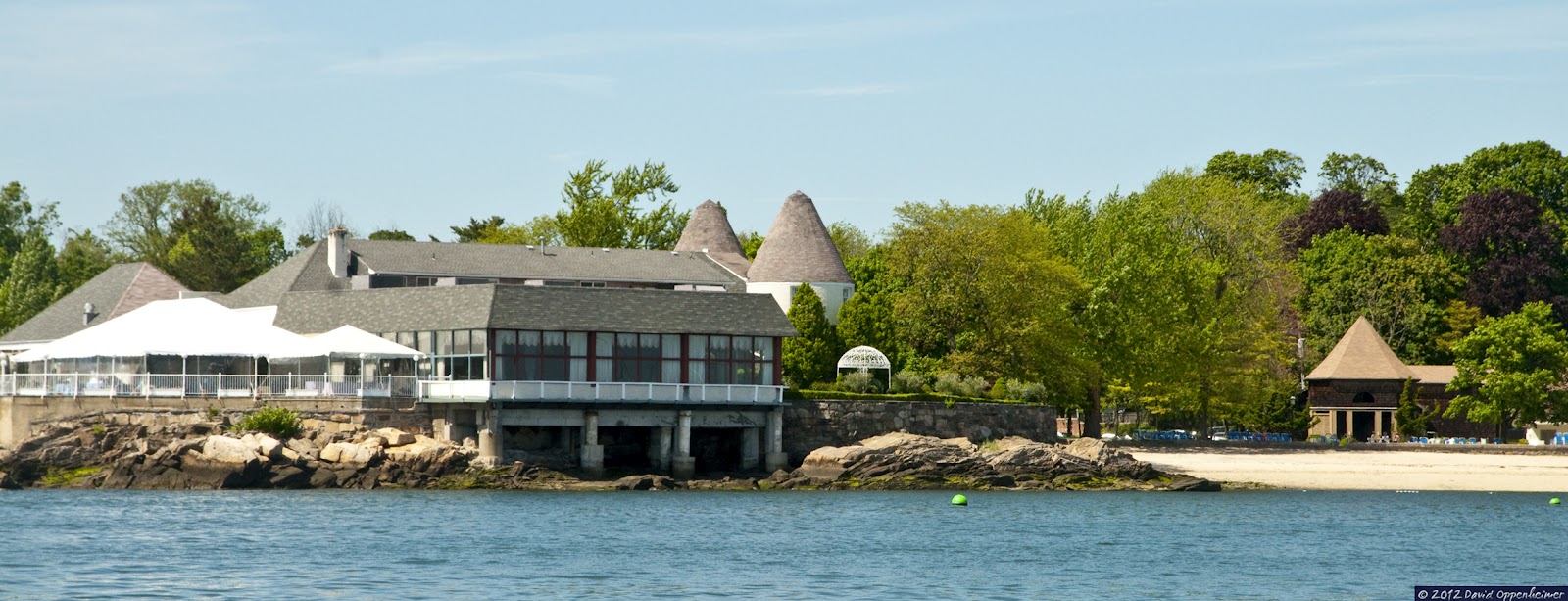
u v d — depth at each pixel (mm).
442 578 80938
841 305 169000
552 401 127688
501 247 179875
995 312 158625
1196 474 142125
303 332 143625
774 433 136375
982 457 136250
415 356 128500
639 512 110625
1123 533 103062
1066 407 164625
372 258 169750
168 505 109812
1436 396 193375
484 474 125750
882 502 121688
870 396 141375
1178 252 166750
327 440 124938
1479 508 122125
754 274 180375
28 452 123000
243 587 77750
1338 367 189000
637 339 133875
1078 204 197125
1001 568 87625
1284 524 109625
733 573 84375
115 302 178500
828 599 77312
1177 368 162375
